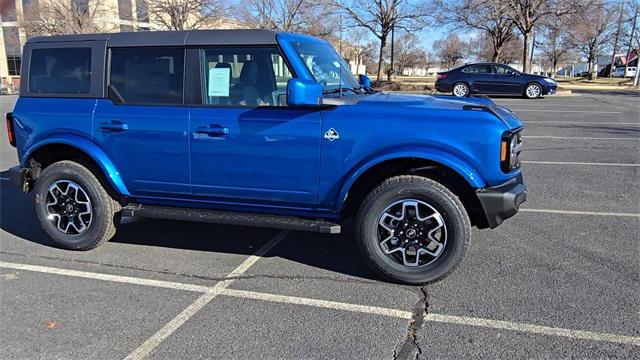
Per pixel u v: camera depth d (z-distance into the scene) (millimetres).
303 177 4199
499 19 29672
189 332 3457
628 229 5410
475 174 3910
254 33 4289
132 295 4016
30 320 3633
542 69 84188
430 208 3992
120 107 4602
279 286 4156
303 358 3148
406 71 88375
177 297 3975
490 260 4598
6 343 3344
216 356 3174
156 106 4500
